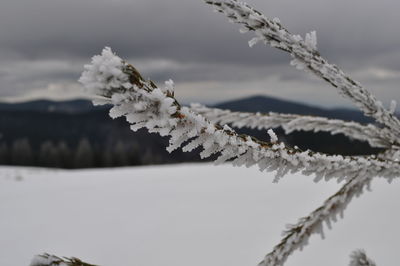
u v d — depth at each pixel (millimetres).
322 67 826
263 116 959
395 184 5793
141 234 4805
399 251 3367
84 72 363
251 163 574
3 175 15242
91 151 63094
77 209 6859
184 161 59594
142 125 412
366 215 4535
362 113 894
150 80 431
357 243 3709
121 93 379
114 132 89312
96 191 9156
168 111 406
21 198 8812
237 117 958
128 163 63750
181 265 3650
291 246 843
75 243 4629
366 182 790
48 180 13078
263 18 767
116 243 4492
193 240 4398
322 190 6773
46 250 4395
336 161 649
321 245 3793
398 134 894
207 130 484
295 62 834
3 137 92688
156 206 6559
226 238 4402
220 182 8961
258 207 5910
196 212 5848
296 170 624
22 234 5262
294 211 5504
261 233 4531
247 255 3809
